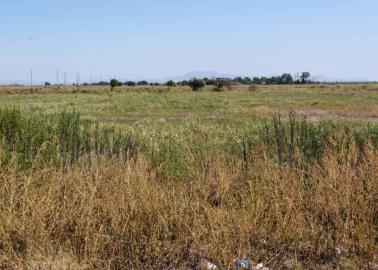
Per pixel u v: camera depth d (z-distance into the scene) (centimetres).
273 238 511
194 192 611
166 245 481
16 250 460
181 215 518
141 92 7838
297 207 565
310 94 6619
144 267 464
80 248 471
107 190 552
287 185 614
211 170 699
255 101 4334
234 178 684
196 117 2477
